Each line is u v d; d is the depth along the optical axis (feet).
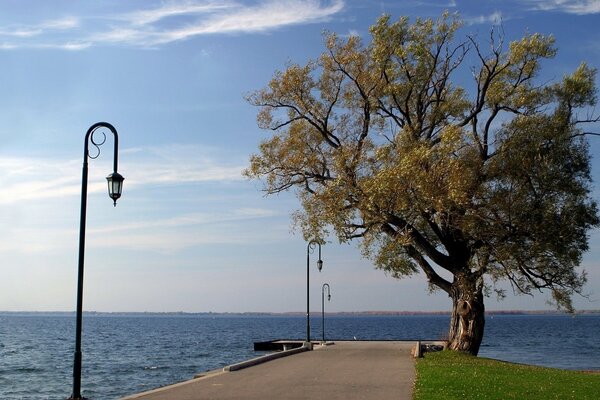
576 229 94.73
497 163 94.07
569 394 58.95
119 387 123.65
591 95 98.43
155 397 54.54
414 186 89.30
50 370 159.84
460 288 104.06
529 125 94.79
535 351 240.12
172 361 186.19
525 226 92.68
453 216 92.73
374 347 126.82
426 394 55.06
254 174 107.14
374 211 93.50
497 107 102.12
